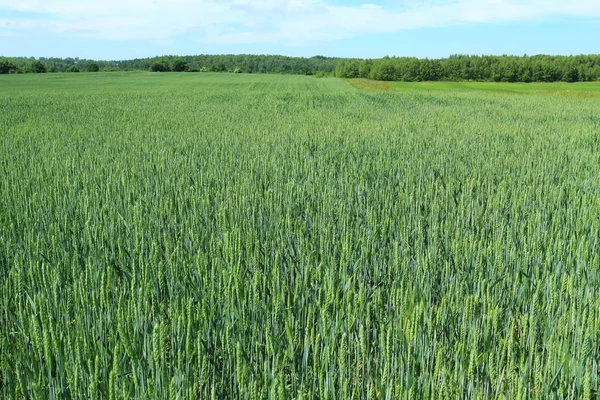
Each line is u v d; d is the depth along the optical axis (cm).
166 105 3300
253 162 1102
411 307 385
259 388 328
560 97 4769
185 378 299
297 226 625
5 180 898
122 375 303
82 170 1017
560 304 402
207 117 2373
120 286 453
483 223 665
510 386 314
